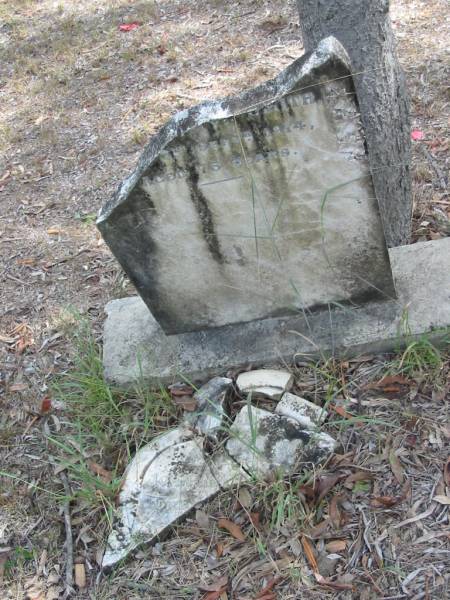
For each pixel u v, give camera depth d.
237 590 1.50
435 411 1.67
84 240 2.45
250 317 1.86
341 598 1.45
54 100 3.20
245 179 1.61
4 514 1.72
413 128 2.51
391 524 1.52
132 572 1.57
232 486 1.62
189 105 2.92
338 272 1.76
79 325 2.13
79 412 1.84
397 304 1.81
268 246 1.72
